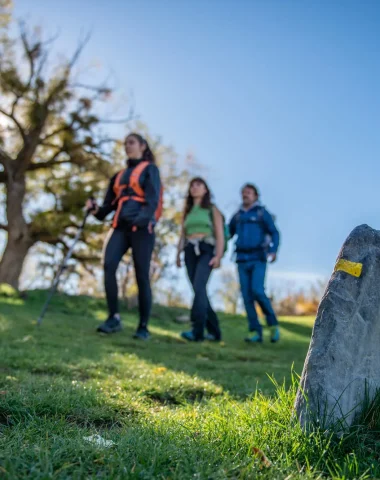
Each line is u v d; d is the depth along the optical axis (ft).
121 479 6.17
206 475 6.35
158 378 14.10
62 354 17.52
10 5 73.31
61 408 9.45
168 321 45.14
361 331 8.41
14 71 71.82
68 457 6.81
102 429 8.99
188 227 28.17
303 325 43.80
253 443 7.51
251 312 31.60
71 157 75.05
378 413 8.26
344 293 8.35
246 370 17.95
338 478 6.31
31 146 73.67
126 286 61.52
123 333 27.07
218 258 27.81
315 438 7.46
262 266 31.37
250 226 31.37
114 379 13.93
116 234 25.00
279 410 8.77
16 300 43.93
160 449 7.06
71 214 72.69
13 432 7.84
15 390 10.62
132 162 25.03
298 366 20.22
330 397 7.93
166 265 72.79
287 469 6.80
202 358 21.50
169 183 75.77
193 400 12.73
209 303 30.58
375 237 8.73
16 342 19.35
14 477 5.90
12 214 73.67
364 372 8.43
